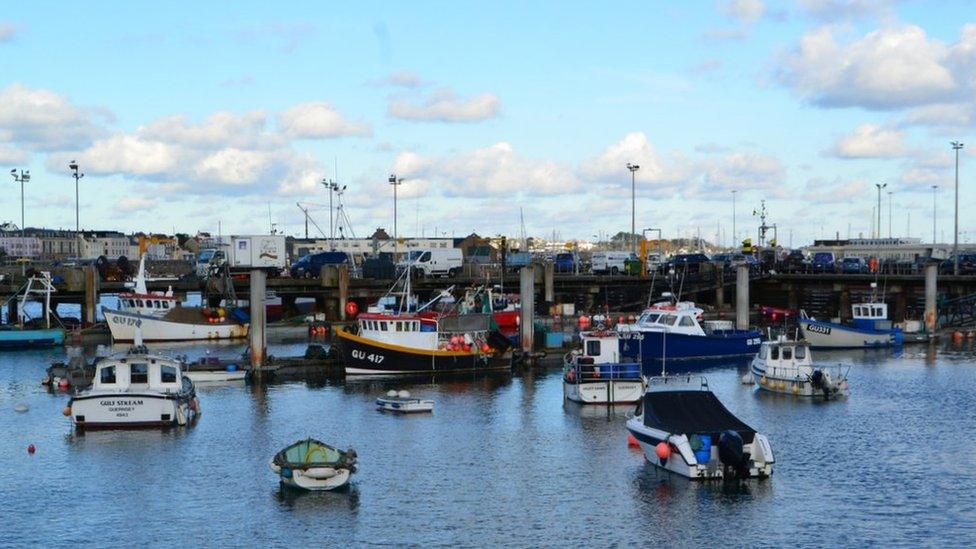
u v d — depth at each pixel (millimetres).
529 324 86438
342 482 45469
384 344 78000
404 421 60406
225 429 57750
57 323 108312
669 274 125938
